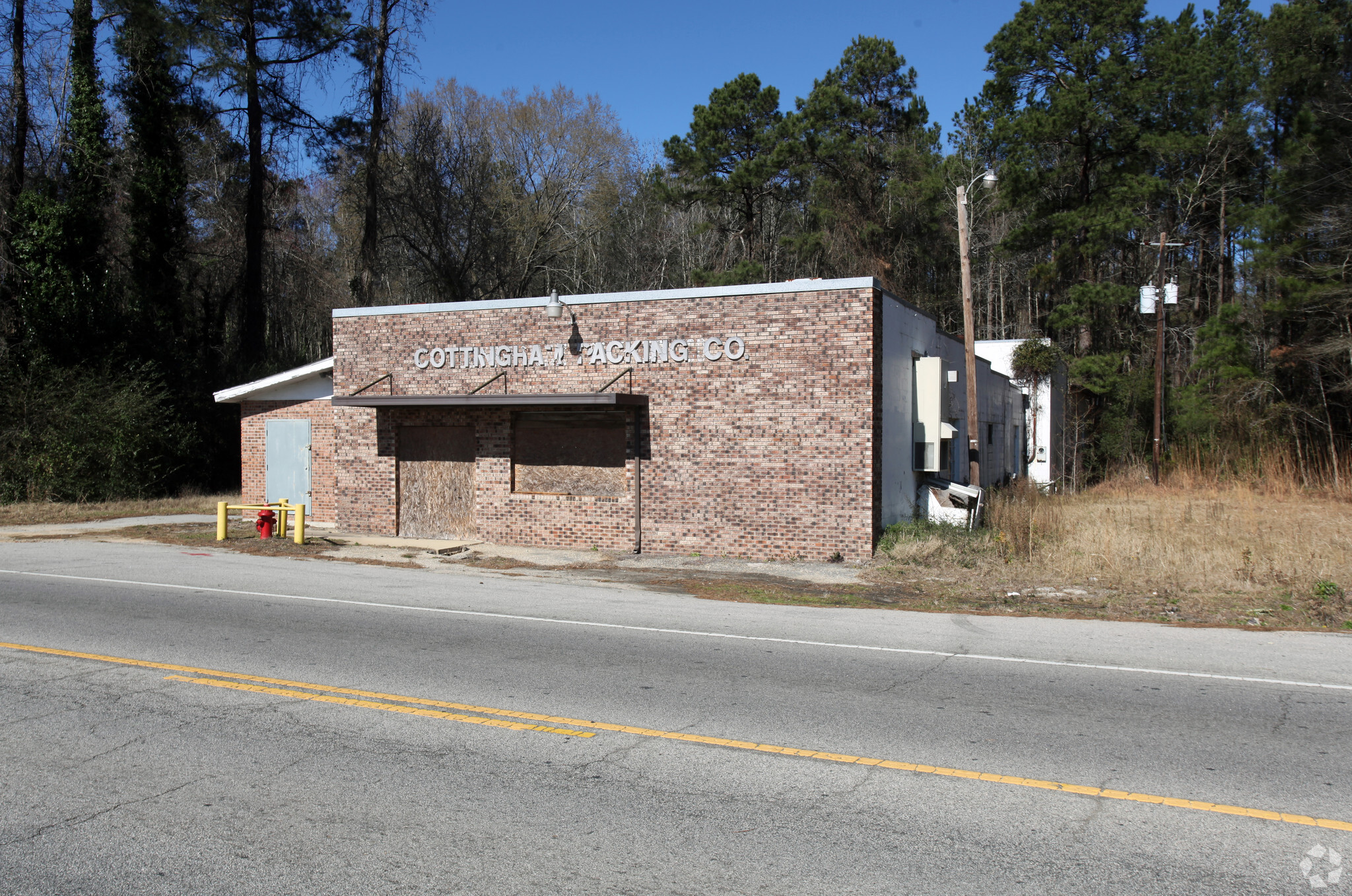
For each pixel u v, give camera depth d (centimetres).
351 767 579
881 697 745
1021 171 3712
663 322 1716
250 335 3597
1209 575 1335
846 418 1603
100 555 1641
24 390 2794
